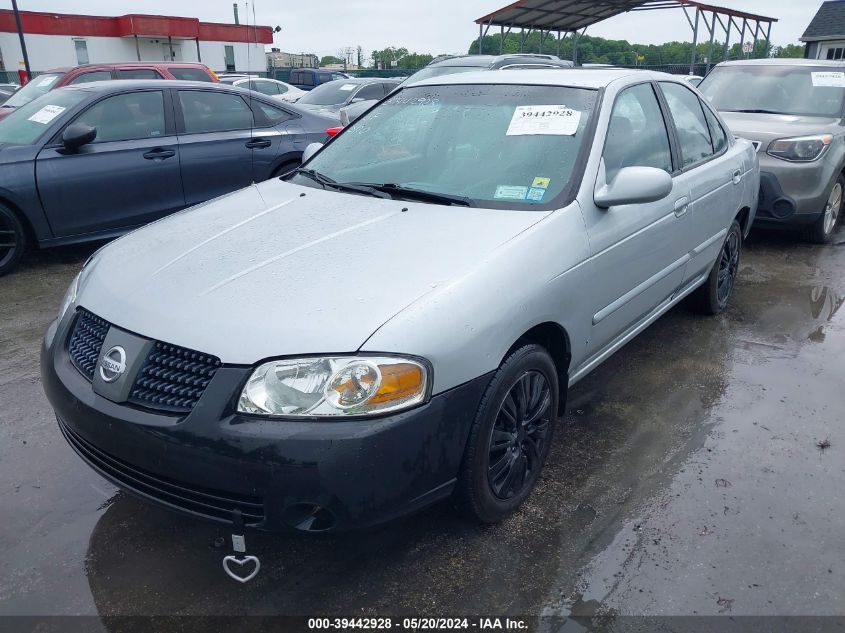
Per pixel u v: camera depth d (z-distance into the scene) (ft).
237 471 6.86
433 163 11.03
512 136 10.84
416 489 7.43
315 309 7.42
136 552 8.57
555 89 11.42
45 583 8.04
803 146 20.88
